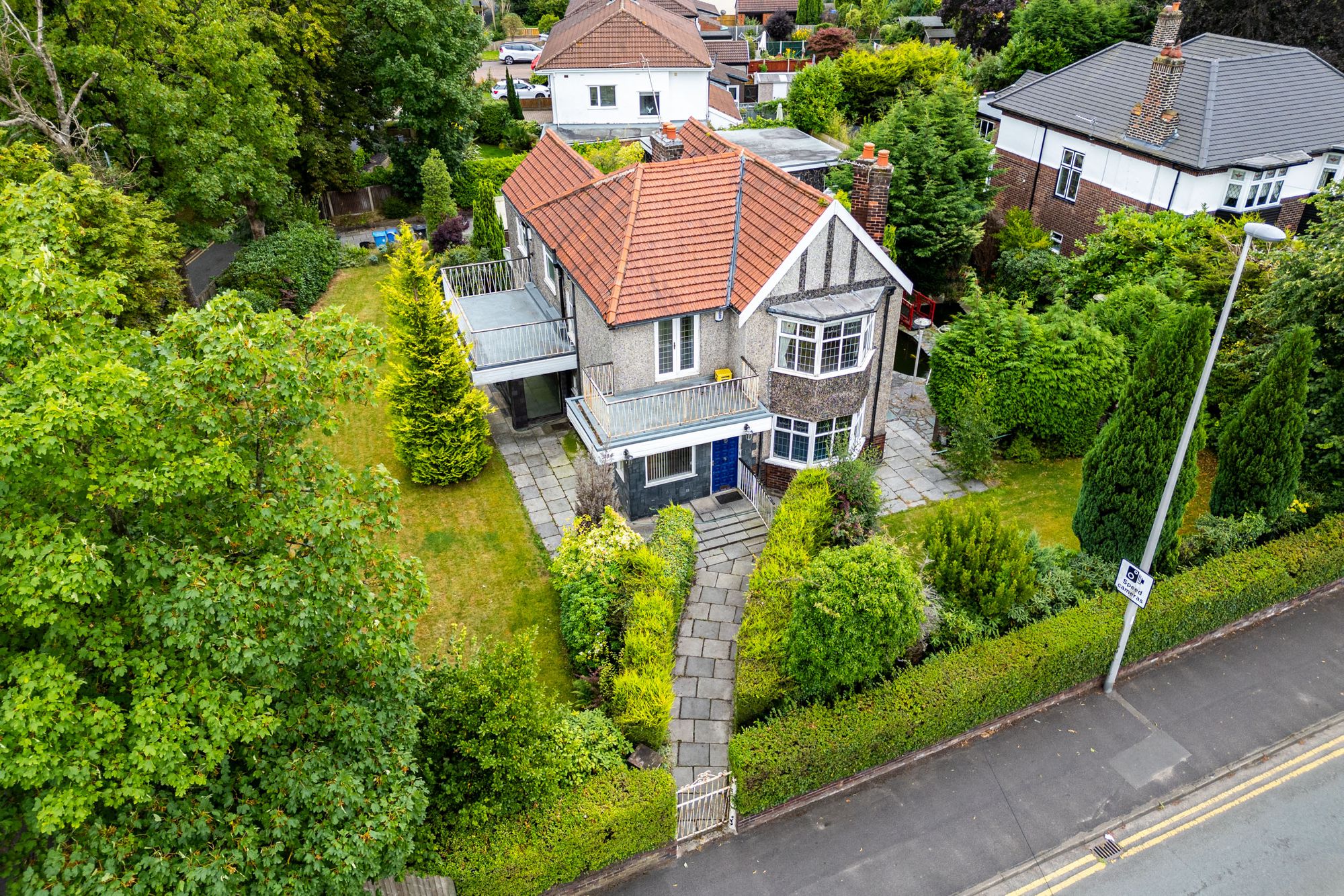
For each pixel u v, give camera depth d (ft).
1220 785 55.62
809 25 280.92
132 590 33.32
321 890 37.22
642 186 77.71
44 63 90.48
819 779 53.06
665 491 80.18
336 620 36.73
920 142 108.27
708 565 73.51
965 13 218.79
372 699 40.16
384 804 38.17
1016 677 56.90
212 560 33.96
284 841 36.22
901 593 53.06
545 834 46.24
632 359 75.41
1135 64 122.72
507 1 305.94
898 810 53.93
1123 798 54.75
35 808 30.30
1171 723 59.88
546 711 46.73
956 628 60.23
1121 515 63.93
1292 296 73.31
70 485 30.89
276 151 114.52
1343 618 68.95
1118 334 86.48
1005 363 82.84
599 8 179.32
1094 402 81.87
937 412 87.20
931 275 114.32
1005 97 136.46
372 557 38.81
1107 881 49.98
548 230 86.53
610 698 57.47
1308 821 53.31
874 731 52.75
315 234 123.65
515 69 245.04
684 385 78.64
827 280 74.28
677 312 73.26
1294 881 49.83
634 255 74.33
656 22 164.45
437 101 140.56
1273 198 112.47
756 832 52.80
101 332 35.73
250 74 105.19
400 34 135.54
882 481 84.74
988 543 61.46
